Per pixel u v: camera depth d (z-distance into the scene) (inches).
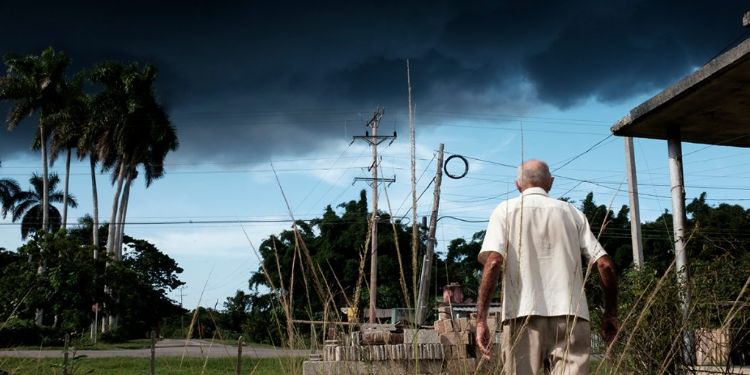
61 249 1300.4
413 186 92.8
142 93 1831.9
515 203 120.4
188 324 118.1
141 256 2228.1
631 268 255.3
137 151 1839.3
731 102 254.2
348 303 101.9
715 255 175.8
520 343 114.7
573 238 119.6
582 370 113.2
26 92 1782.7
